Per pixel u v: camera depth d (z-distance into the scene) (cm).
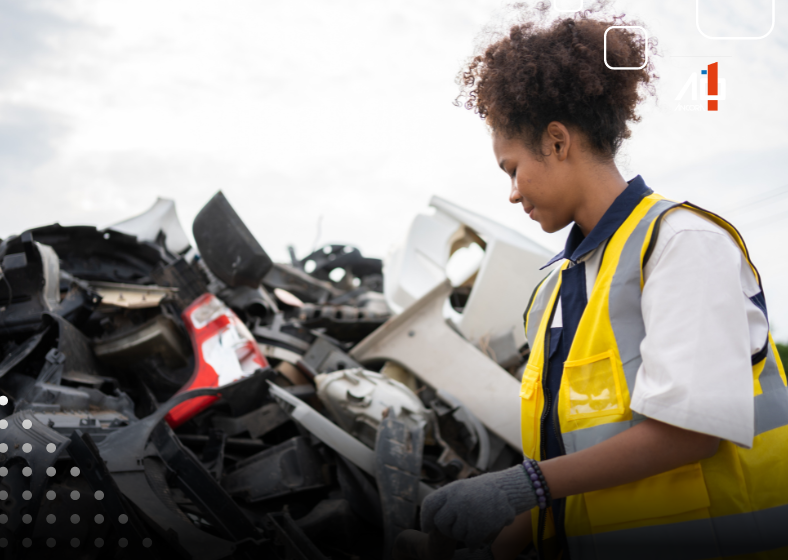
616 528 102
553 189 110
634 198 107
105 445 188
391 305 452
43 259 268
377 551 238
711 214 98
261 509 245
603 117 107
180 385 307
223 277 356
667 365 86
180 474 191
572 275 114
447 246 455
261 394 292
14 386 233
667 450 88
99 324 332
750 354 90
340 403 268
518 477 94
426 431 278
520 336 394
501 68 110
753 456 97
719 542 95
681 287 90
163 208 523
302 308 428
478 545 92
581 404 103
